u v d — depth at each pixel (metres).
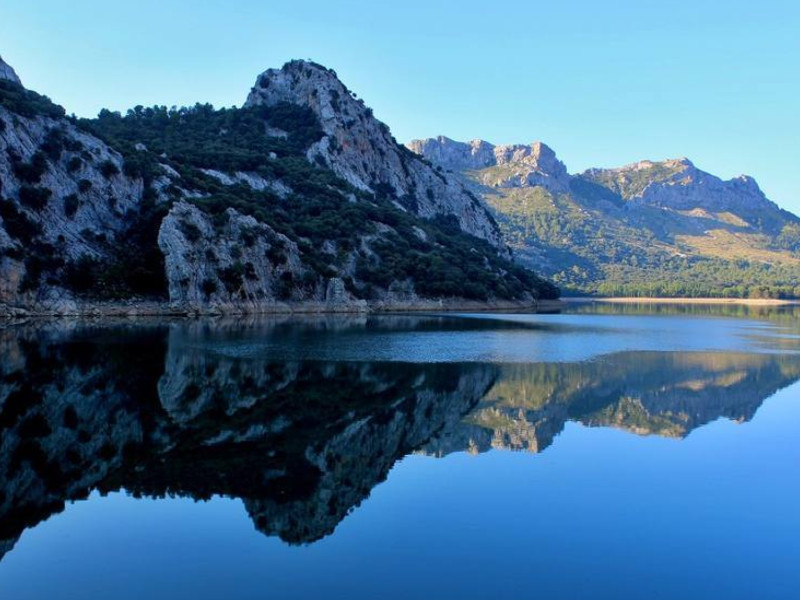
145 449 38.59
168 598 21.58
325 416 48.00
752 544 26.45
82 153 140.75
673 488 33.28
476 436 43.94
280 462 36.56
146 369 63.69
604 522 28.56
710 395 61.03
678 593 22.44
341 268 173.62
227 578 23.00
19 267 118.06
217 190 170.75
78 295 125.50
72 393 52.28
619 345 101.75
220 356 74.25
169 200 148.50
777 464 37.97
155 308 131.88
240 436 41.81
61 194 133.25
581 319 167.25
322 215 191.12
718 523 28.58
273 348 82.81
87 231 134.75
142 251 139.88
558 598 21.92
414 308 179.38
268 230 158.25
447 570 23.88
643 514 29.59
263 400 52.28
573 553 25.38
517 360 80.31
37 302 119.50
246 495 31.33
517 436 44.25
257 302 147.88
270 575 23.23
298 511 29.47
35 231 124.19
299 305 156.50
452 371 70.00
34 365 63.38
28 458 36.41
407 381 63.22
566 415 51.53
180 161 184.88
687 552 25.66
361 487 32.81
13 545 25.62
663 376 71.25
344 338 98.88
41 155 131.62
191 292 136.12
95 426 43.31
